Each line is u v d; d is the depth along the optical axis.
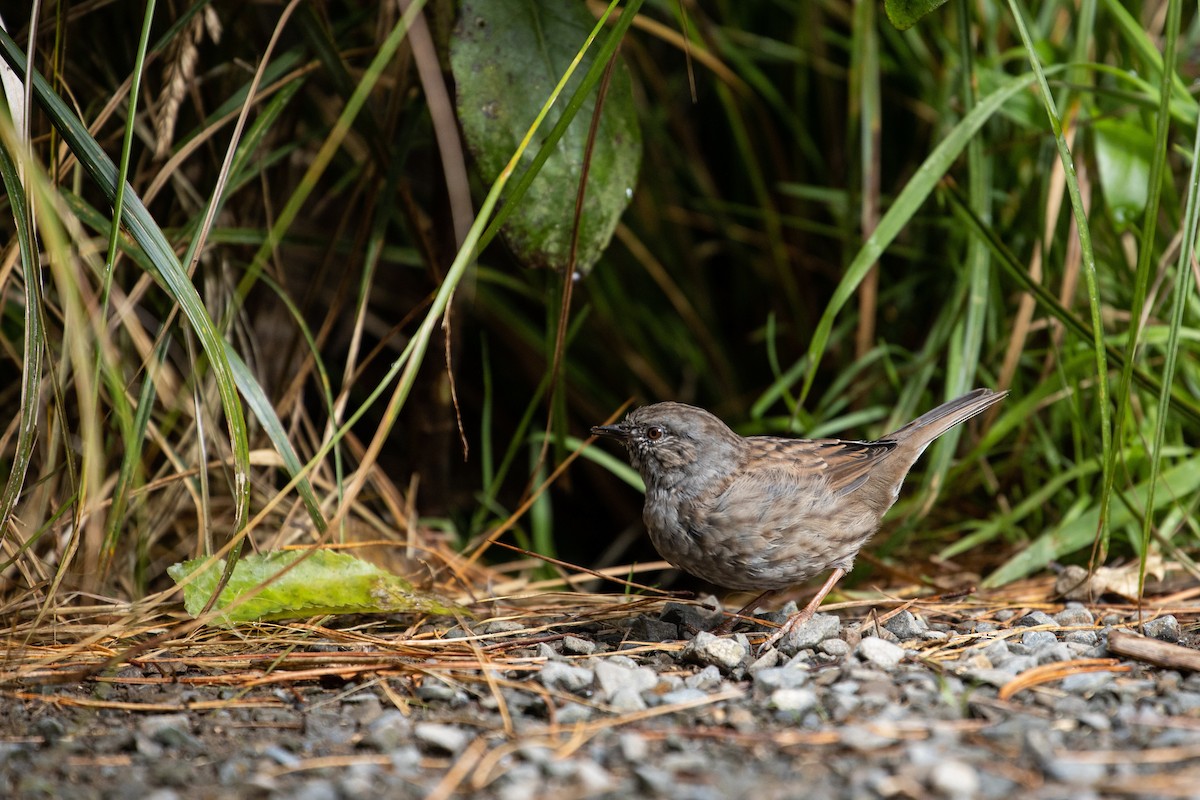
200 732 5.67
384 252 10.74
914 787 4.67
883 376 10.91
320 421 9.95
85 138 6.51
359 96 6.84
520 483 13.02
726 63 12.28
